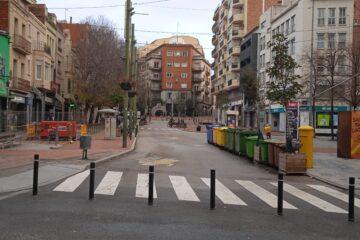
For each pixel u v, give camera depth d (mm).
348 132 24125
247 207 11000
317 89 49281
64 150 24391
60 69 58781
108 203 10891
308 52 52219
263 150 20328
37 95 46281
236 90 89562
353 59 43750
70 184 13633
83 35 55656
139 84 87125
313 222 9578
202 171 18203
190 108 135375
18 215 9422
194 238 7926
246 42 81562
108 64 54500
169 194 12422
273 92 22938
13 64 40375
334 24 58031
